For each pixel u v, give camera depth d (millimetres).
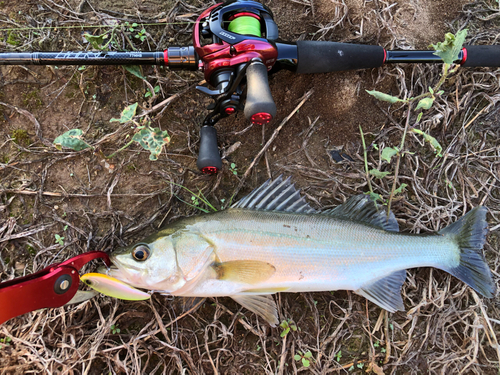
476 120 459
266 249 366
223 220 367
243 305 385
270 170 436
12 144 413
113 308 403
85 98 418
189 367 406
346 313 424
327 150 442
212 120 391
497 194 457
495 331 439
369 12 436
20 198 413
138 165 423
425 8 454
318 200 436
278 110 436
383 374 418
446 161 454
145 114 415
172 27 427
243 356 416
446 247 399
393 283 404
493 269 447
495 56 406
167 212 422
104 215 417
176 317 410
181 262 355
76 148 373
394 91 445
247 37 343
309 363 418
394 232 392
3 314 305
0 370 387
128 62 371
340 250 377
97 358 403
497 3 465
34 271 405
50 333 398
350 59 391
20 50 410
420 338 432
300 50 380
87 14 420
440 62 403
